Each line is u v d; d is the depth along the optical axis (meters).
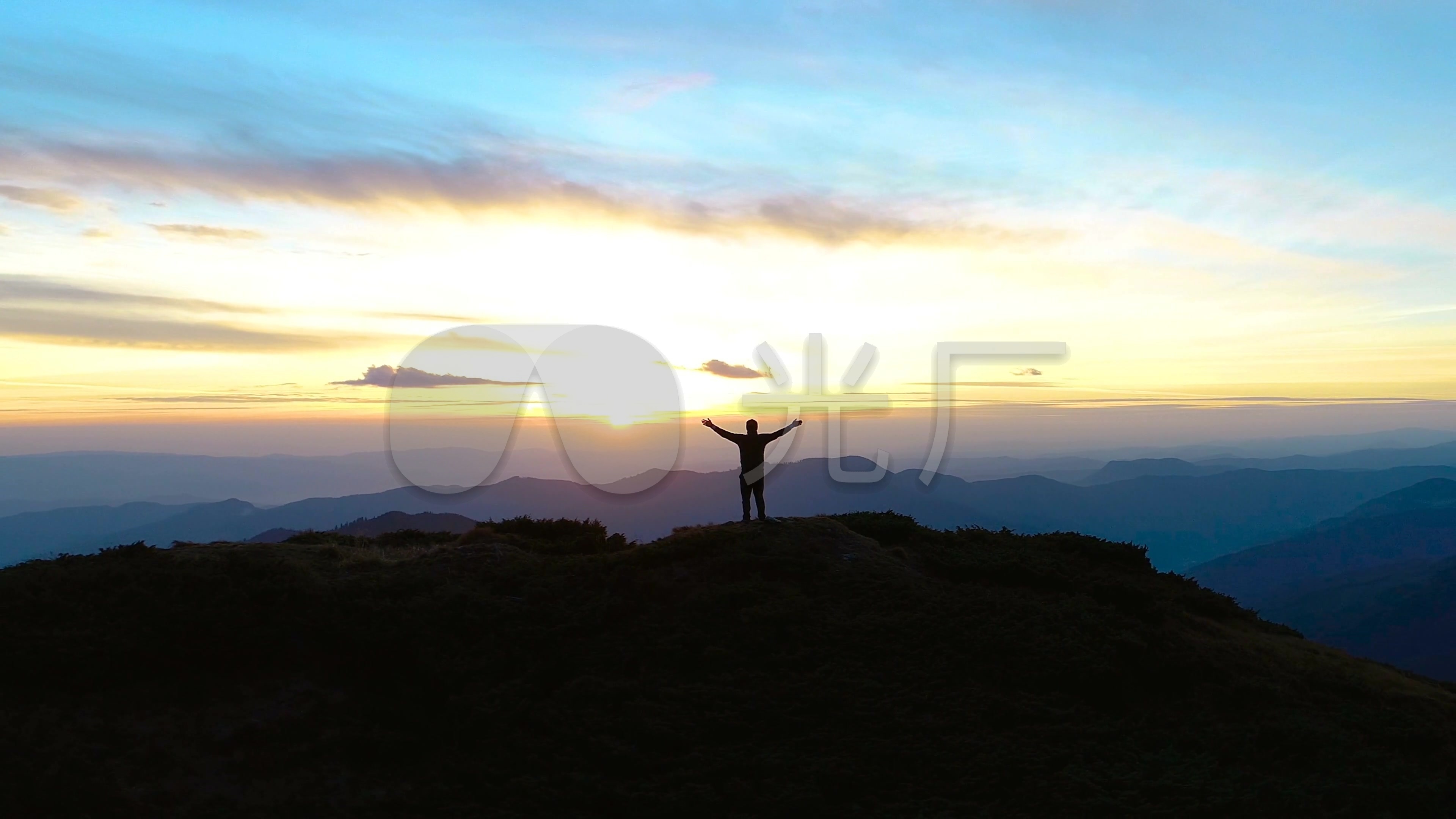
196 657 11.70
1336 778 11.39
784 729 11.85
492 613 13.78
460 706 11.70
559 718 11.65
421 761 10.96
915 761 11.26
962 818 10.09
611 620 14.09
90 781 9.34
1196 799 10.61
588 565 15.57
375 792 10.23
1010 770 11.09
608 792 10.22
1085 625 15.26
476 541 17.48
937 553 18.34
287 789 9.98
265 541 17.20
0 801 8.89
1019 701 12.91
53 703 10.63
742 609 14.38
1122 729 12.59
